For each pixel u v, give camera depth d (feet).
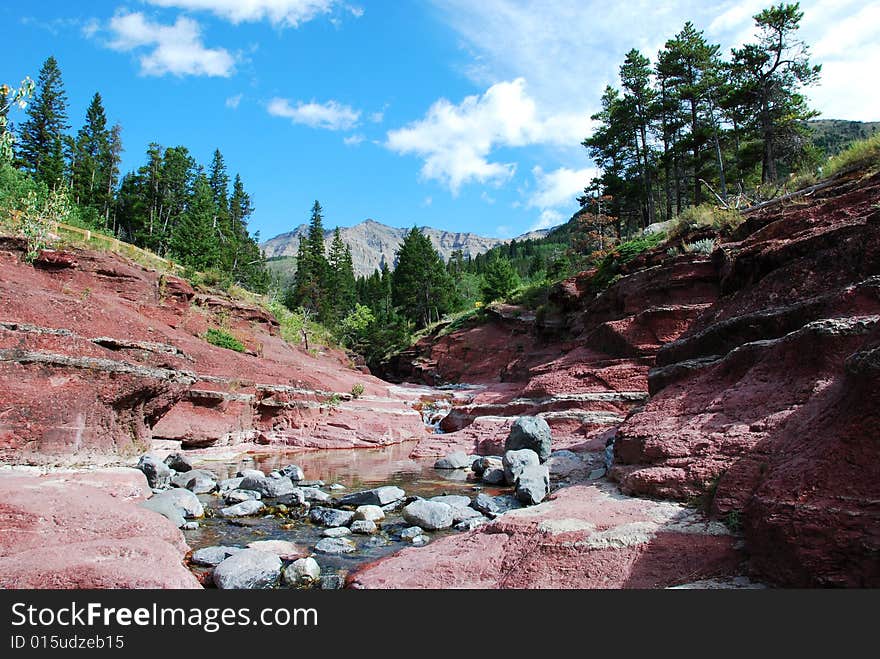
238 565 20.75
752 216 57.93
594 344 71.15
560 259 171.73
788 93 124.67
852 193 37.65
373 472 50.08
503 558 20.06
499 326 155.74
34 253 56.80
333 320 228.43
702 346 35.96
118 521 21.94
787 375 24.49
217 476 45.73
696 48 140.97
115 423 39.83
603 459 44.83
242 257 218.59
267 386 69.15
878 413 14.84
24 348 34.91
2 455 31.78
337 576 21.26
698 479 23.06
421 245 255.09
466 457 54.03
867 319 21.91
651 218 161.68
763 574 15.97
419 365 170.09
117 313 49.11
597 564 18.07
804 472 16.08
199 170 256.11
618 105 160.15
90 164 188.03
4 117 30.27
